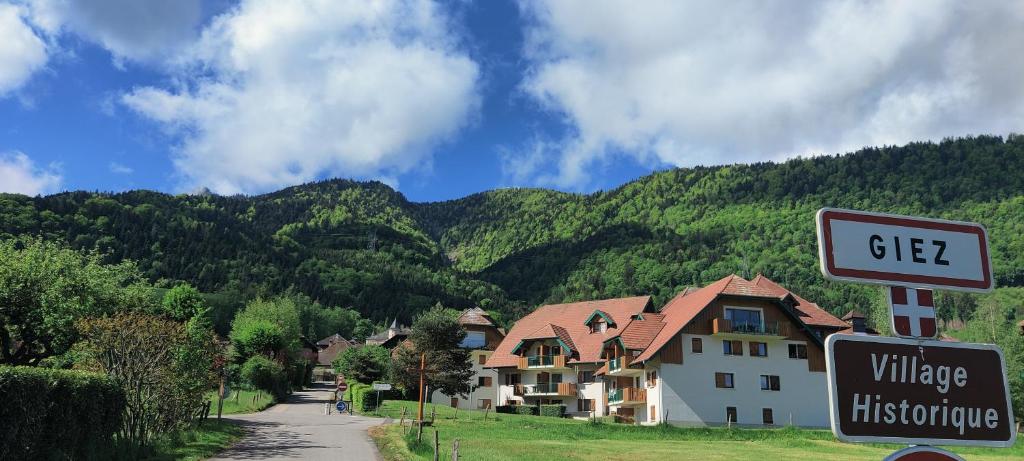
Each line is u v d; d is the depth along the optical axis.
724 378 57.47
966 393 5.70
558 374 73.50
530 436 42.25
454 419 53.88
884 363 5.62
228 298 165.25
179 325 29.72
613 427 47.22
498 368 78.25
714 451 37.00
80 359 28.58
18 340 39.47
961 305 143.50
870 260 5.77
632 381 65.25
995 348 5.88
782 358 59.12
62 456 18.08
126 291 42.25
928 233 5.98
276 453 27.53
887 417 5.52
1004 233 180.62
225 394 65.81
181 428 29.86
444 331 68.62
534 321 82.50
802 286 164.62
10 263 37.09
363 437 35.72
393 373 68.56
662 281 195.50
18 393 15.91
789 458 34.09
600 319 73.75
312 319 185.38
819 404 58.72
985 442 5.64
